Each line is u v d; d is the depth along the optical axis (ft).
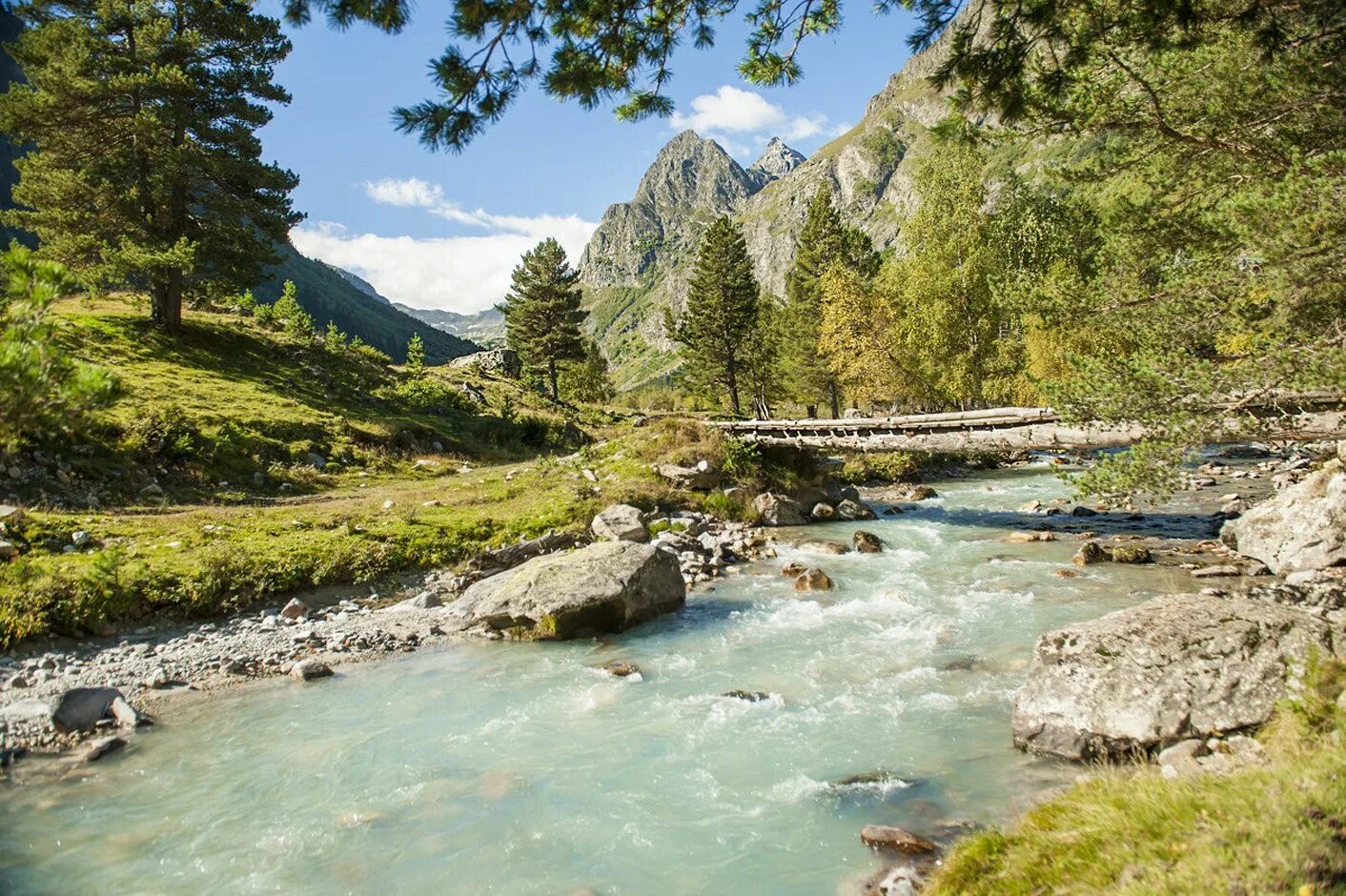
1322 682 22.97
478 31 21.03
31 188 114.73
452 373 188.96
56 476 69.92
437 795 26.94
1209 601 28.96
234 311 170.19
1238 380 32.42
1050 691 27.71
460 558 64.08
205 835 24.79
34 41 116.26
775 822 24.12
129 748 31.53
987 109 24.80
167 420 87.40
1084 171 49.39
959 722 30.58
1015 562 58.29
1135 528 68.49
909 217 134.00
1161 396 34.96
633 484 83.51
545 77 23.36
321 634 46.98
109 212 119.24
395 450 113.09
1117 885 14.23
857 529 79.25
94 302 136.26
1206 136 42.16
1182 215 47.93
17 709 33.45
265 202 126.93
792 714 32.50
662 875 21.72
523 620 46.57
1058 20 22.81
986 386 124.98
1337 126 39.17
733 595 54.70
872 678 36.22
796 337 215.51
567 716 33.73
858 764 27.61
